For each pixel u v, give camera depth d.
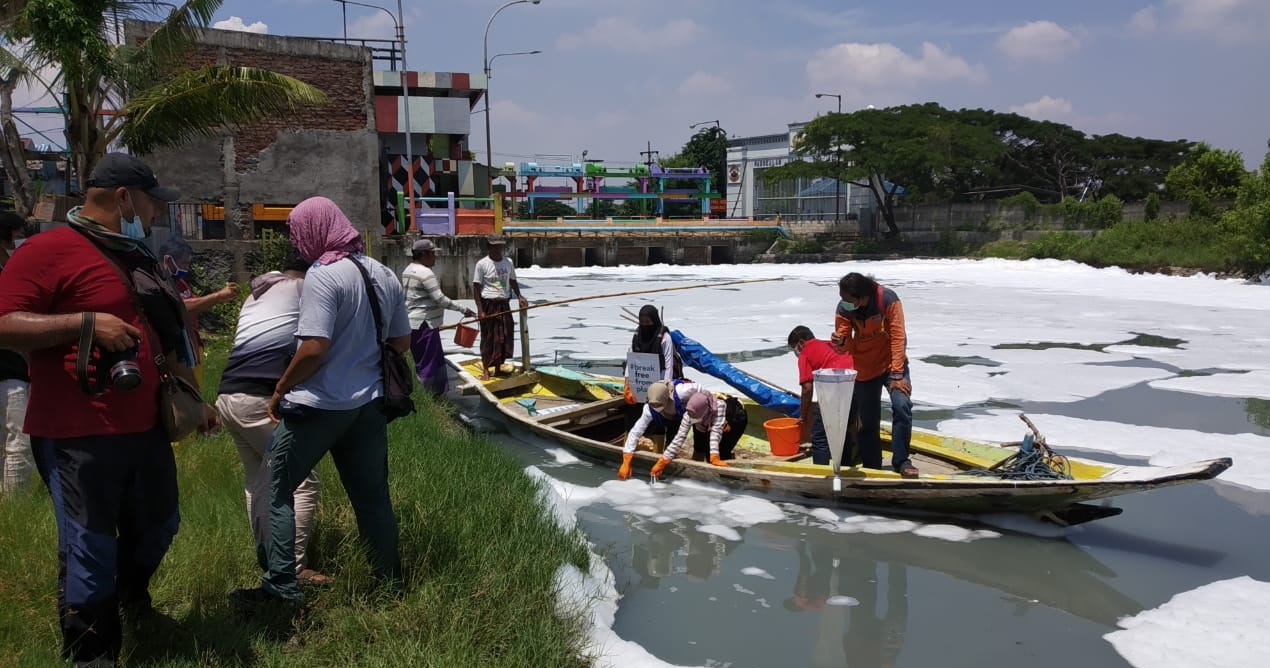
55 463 3.04
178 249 7.36
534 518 5.23
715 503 6.51
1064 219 46.00
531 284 32.88
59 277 3.00
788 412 7.75
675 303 23.73
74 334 2.88
